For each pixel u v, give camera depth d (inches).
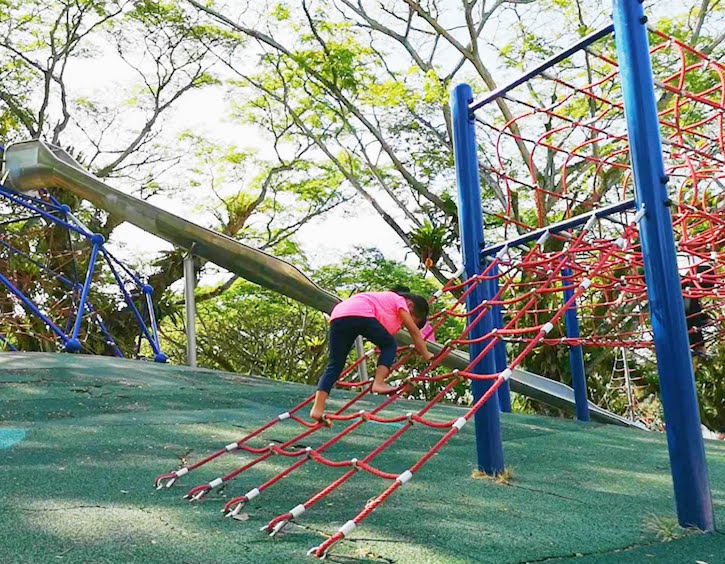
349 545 117.9
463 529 130.8
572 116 698.8
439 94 719.1
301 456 192.2
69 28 800.3
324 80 789.2
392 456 204.7
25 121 794.2
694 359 543.8
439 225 765.3
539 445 246.4
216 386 328.5
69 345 394.3
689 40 657.0
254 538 119.2
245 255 468.8
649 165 144.5
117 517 127.9
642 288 286.4
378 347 172.6
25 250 570.9
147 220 459.5
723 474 212.7
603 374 674.8
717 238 282.0
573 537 129.9
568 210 310.7
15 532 115.3
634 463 216.7
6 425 213.6
